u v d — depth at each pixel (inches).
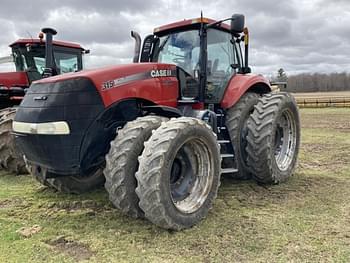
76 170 134.6
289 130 210.4
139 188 125.3
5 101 285.0
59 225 139.9
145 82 152.3
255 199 170.4
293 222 140.0
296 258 111.4
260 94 217.3
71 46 317.7
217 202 165.9
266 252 115.5
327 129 493.0
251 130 185.5
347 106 1059.9
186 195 141.8
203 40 180.1
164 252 116.2
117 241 124.6
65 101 131.1
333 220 141.8
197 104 180.5
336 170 232.5
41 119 131.2
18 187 199.2
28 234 130.9
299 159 270.7
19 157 222.5
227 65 200.5
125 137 133.3
